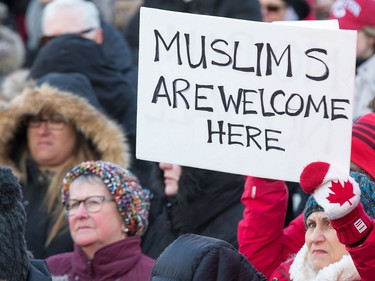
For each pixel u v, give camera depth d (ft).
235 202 39.70
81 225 37.45
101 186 37.58
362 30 47.60
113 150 44.73
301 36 29.48
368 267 27.20
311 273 30.48
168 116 30.27
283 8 57.72
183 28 30.12
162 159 30.32
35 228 42.96
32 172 44.60
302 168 29.60
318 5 62.69
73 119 44.55
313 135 29.53
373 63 46.03
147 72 30.35
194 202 39.70
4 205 27.25
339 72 29.35
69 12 50.24
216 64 30.01
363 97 45.78
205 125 30.12
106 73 49.01
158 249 40.70
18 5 74.79
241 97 29.91
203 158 30.12
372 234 27.02
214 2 50.60
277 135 29.71
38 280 27.76
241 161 29.94
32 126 44.60
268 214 32.63
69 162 44.62
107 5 63.98
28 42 68.80
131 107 49.49
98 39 50.21
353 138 31.86
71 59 48.60
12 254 27.09
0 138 44.78
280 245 33.12
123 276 37.24
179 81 30.22
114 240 37.55
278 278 31.94
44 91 44.55
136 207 37.78
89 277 37.47
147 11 30.22
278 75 29.66
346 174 27.09
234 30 29.89
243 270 27.66
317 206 30.07
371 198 30.25
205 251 27.48
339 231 27.20
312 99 29.50
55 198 43.45
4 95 51.16
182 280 27.43
